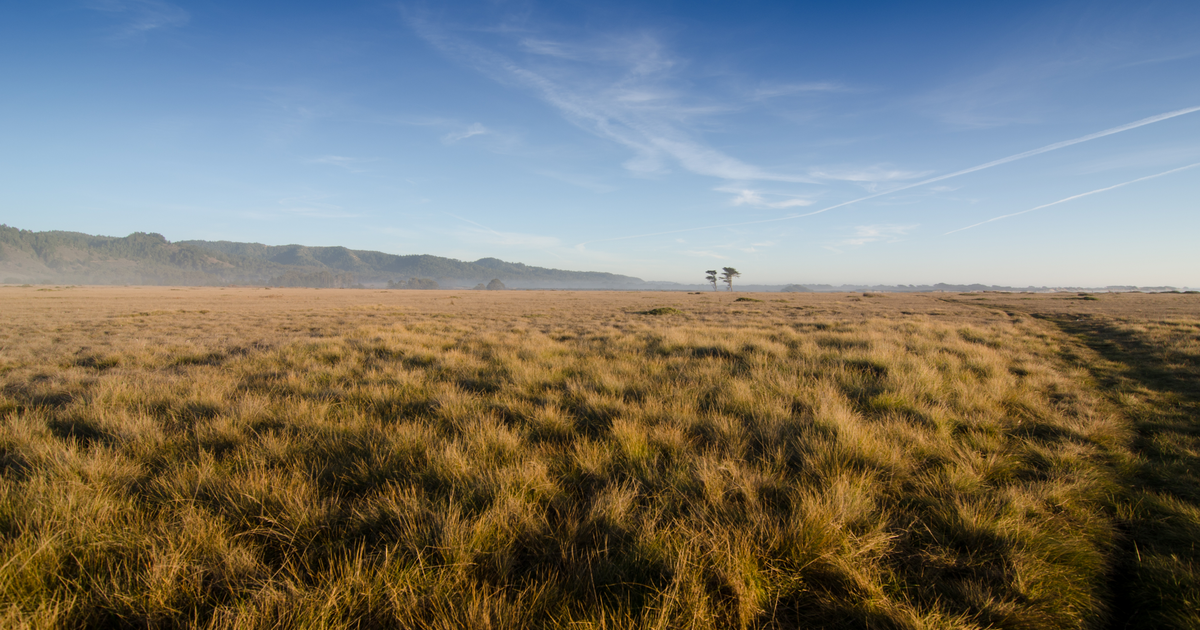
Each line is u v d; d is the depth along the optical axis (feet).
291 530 9.53
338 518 10.18
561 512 10.60
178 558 8.22
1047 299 169.99
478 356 34.76
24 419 16.78
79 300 135.23
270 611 7.34
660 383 23.35
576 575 8.36
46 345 42.96
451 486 11.41
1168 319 64.75
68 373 28.07
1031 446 15.30
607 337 45.98
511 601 7.88
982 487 12.00
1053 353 38.29
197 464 12.69
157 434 15.19
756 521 9.60
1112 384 26.45
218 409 18.61
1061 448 15.15
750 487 11.14
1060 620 7.80
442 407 18.52
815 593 8.18
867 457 13.32
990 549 9.45
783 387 21.61
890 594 8.23
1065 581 8.49
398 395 20.81
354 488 11.87
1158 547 9.80
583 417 17.94
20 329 58.39
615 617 7.39
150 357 34.01
